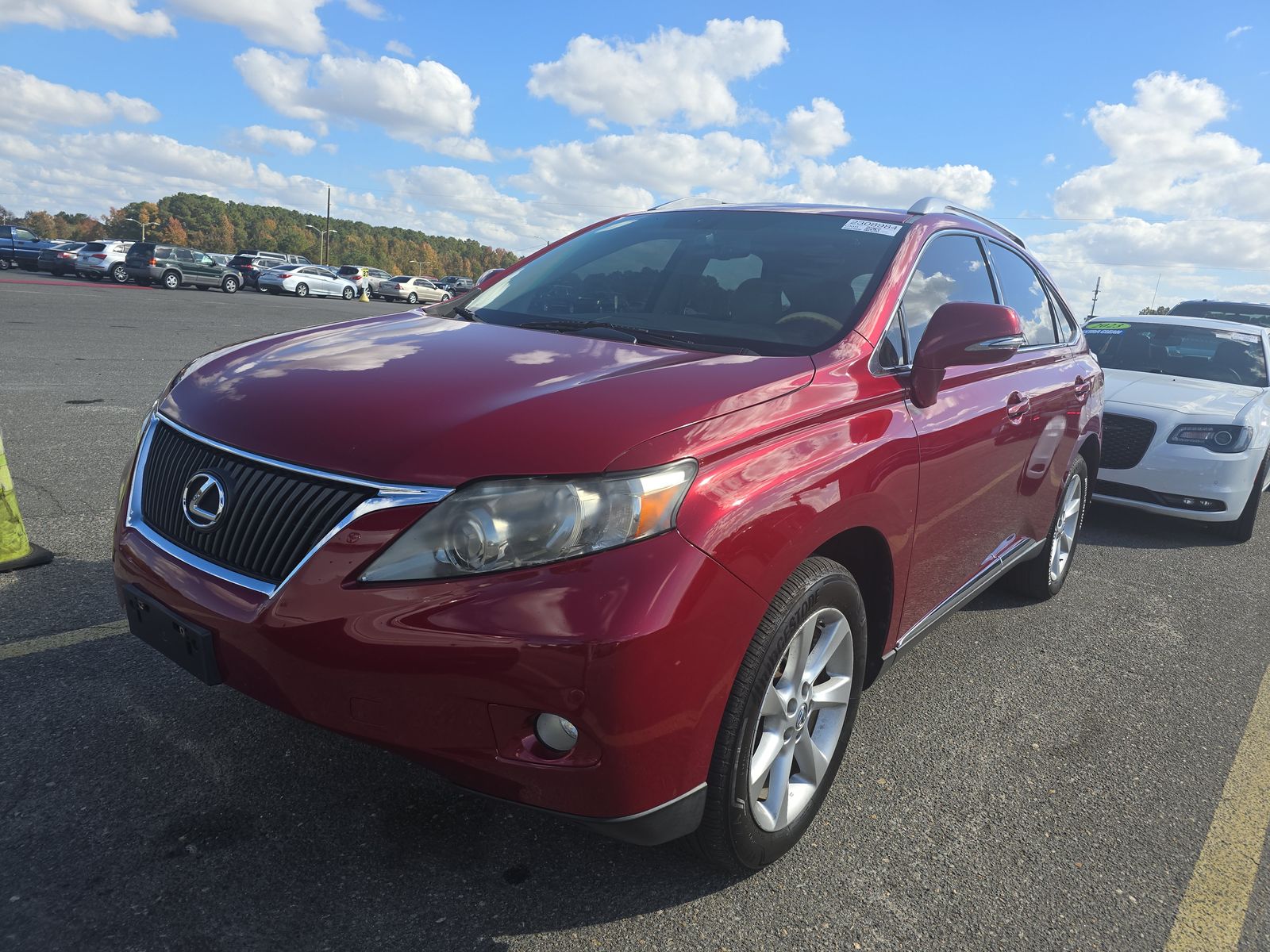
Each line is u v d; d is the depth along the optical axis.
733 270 2.91
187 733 2.60
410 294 45.53
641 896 2.10
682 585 1.73
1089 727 3.19
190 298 26.80
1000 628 4.11
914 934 2.06
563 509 1.71
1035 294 3.98
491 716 1.71
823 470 2.11
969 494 2.96
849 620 2.31
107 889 1.96
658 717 1.73
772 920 2.05
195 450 2.10
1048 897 2.23
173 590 1.97
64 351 10.92
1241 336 7.12
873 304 2.65
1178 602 4.73
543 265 3.37
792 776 2.31
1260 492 6.20
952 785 2.71
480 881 2.09
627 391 1.99
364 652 1.72
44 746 2.47
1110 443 6.16
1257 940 2.15
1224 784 2.87
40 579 3.63
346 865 2.11
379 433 1.88
